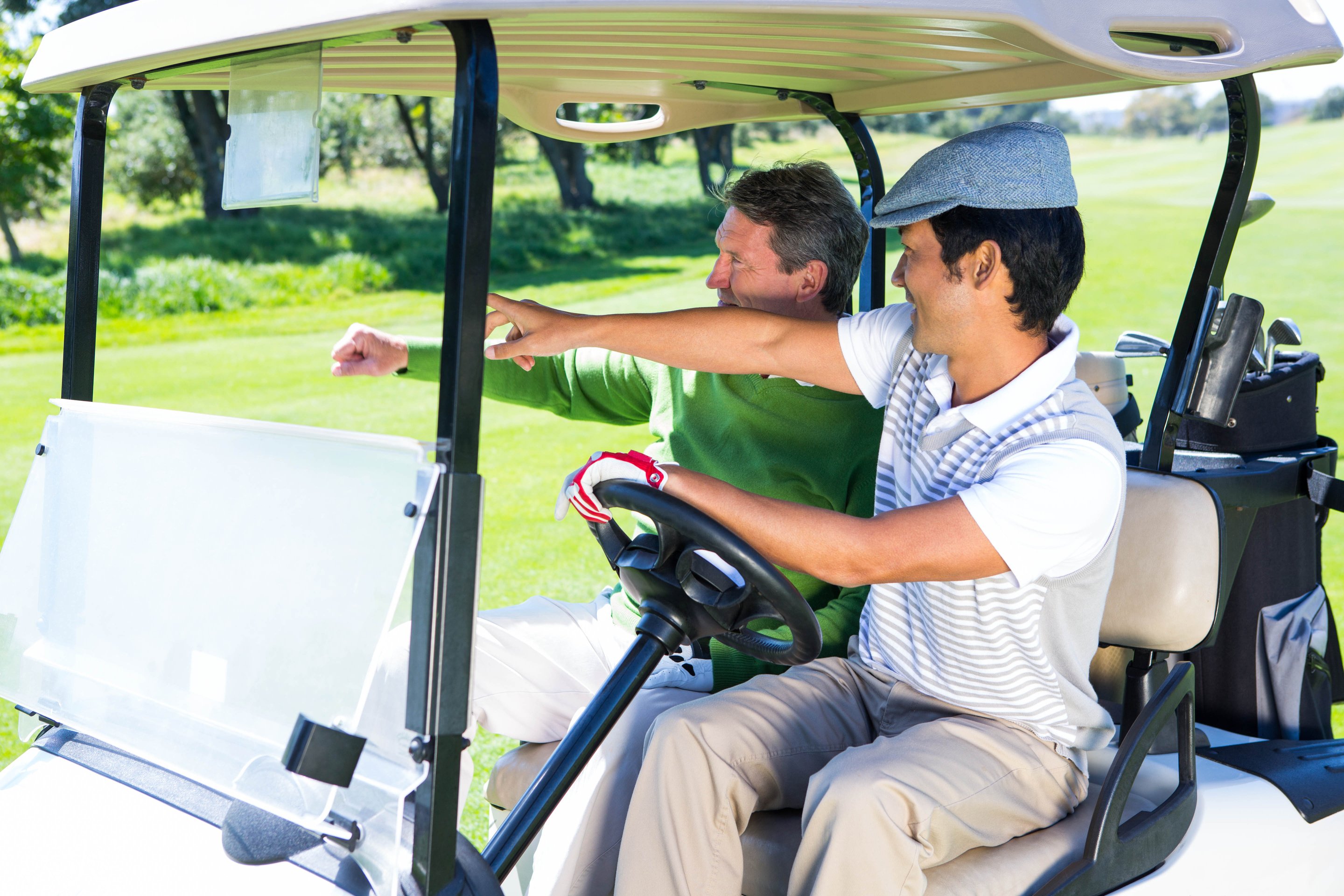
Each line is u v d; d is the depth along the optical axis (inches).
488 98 38.2
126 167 725.3
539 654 72.2
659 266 630.5
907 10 39.0
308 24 40.1
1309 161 744.3
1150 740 53.5
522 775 68.4
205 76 52.6
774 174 75.8
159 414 49.6
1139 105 944.3
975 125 900.6
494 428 307.9
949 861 53.0
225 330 513.3
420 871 38.3
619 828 61.4
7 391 382.6
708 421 76.9
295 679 41.1
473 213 37.9
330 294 601.3
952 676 57.5
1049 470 51.3
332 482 41.8
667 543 49.8
